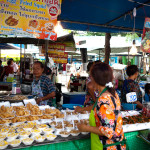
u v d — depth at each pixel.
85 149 2.03
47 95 3.05
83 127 1.65
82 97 5.17
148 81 7.68
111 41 8.13
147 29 3.90
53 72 6.91
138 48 7.79
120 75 5.87
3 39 6.24
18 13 2.79
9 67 7.64
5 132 1.95
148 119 2.53
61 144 1.92
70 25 5.08
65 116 2.50
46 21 2.95
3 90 4.86
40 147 1.83
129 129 2.27
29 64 8.40
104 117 1.50
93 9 4.27
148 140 2.27
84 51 10.04
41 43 6.25
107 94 1.62
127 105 3.16
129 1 3.78
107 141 1.61
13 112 2.48
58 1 3.00
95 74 1.65
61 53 6.62
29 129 2.07
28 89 4.31
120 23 5.41
